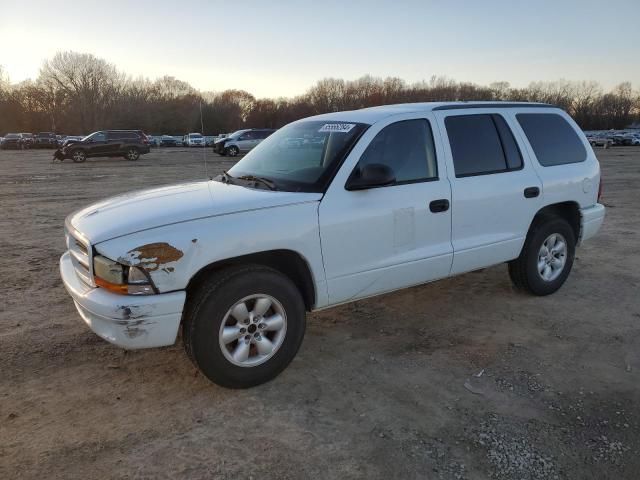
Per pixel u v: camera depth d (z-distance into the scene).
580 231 5.25
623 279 5.70
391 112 4.03
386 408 3.16
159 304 2.93
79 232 3.23
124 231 2.98
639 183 16.02
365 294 3.79
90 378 3.51
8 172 20.23
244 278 3.18
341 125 4.03
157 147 56.72
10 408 3.15
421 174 4.00
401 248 3.87
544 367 3.68
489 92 98.94
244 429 2.95
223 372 3.21
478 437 2.87
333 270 3.57
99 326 3.02
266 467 2.64
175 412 3.12
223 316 3.14
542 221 4.88
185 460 2.69
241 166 4.40
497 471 2.61
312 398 3.28
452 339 4.16
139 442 2.83
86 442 2.83
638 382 3.48
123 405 3.19
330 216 3.48
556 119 5.15
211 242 3.06
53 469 2.61
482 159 4.39
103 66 90.50
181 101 85.88
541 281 4.97
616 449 2.77
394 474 2.59
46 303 4.90
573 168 5.08
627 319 4.56
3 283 5.50
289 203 3.36
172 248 2.96
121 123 88.94
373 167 3.52
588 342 4.10
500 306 4.87
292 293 3.39
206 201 3.35
